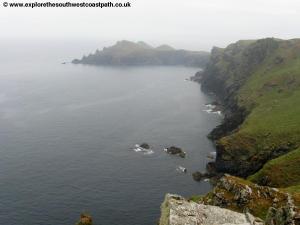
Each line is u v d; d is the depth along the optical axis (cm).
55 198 9488
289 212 3700
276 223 3812
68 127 15838
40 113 18200
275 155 11275
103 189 10081
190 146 13862
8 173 10912
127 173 11212
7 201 9262
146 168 11656
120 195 9762
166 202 3700
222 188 6000
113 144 13775
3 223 8312
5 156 12269
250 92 18162
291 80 17325
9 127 15662
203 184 10681
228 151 11850
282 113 13738
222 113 18950
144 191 10056
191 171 11588
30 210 8881
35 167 11412
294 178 8850
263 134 12238
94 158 12325
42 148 13138
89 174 11019
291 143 11356
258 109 15375
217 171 11800
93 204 9256
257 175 9594
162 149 13425
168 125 16575
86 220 8338
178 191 10169
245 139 12150
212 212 3478
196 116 18300
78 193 9800
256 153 11650
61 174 10950
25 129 15400
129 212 8925
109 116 17875
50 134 14775
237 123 15750
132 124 16562
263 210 5231
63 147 13300
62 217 8612
